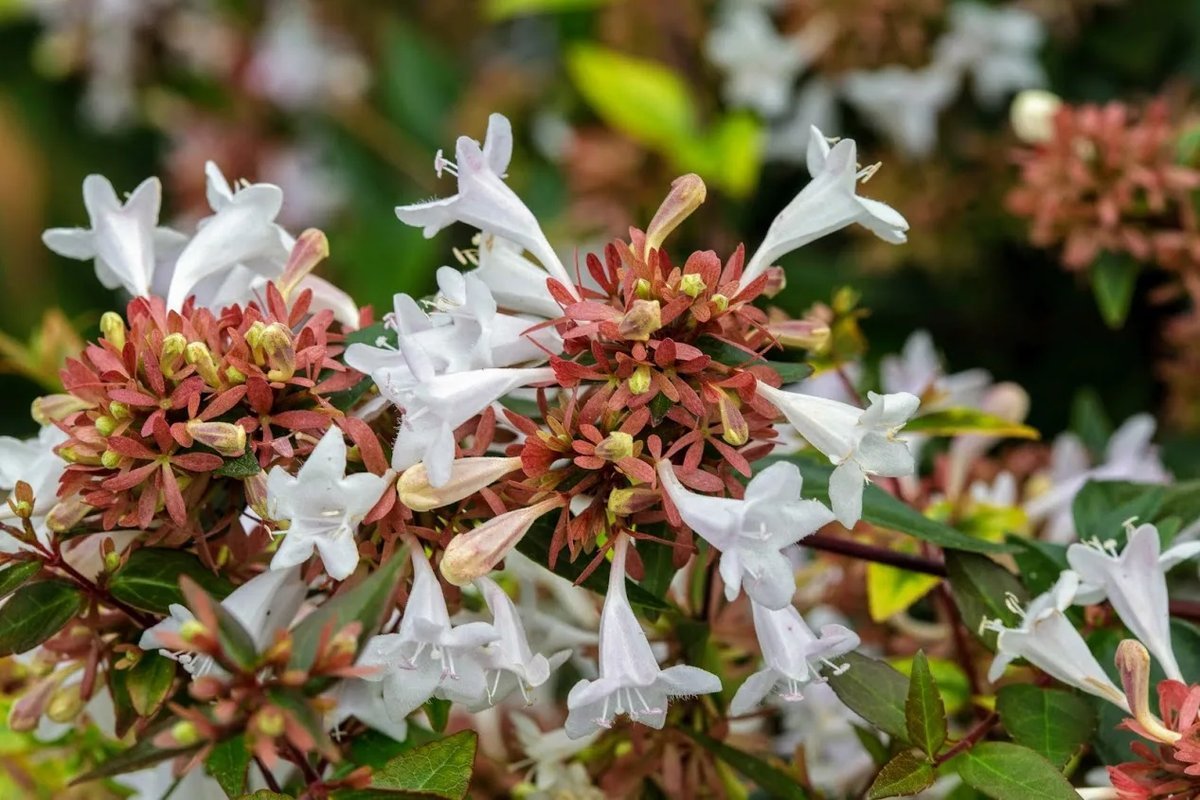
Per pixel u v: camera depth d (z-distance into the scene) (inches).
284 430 10.8
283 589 10.6
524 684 10.6
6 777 12.2
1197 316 15.4
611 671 10.4
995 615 11.5
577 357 10.8
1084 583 11.2
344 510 10.4
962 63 17.3
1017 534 12.0
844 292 12.7
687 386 10.6
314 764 11.0
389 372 10.6
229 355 10.7
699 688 10.4
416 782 10.6
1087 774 12.3
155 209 11.5
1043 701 11.2
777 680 10.6
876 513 11.6
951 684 12.5
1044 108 15.0
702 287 10.6
